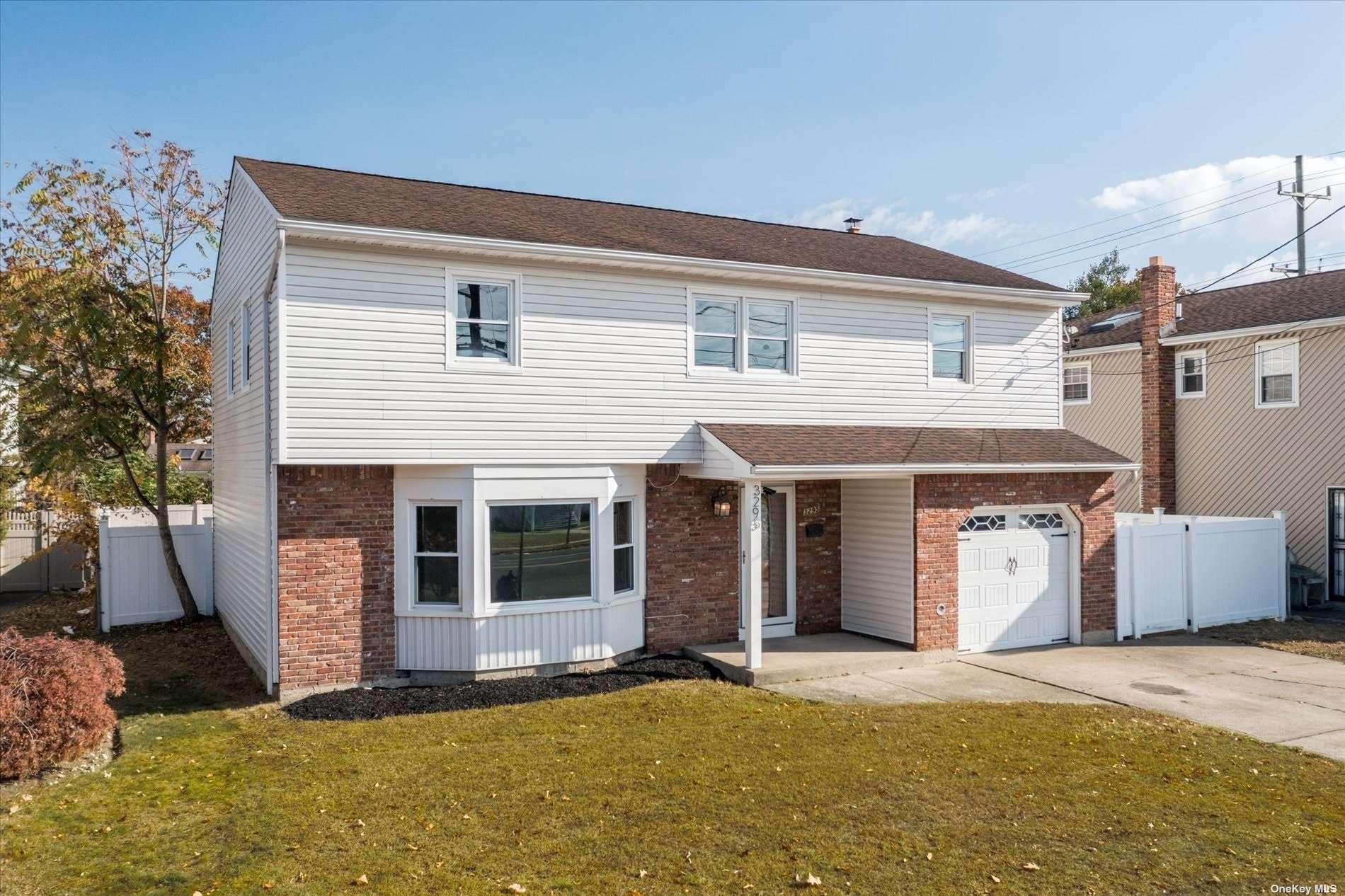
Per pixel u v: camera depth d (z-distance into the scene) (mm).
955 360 16156
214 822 7477
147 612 17781
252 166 14523
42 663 8828
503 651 12422
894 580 14602
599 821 7422
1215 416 22734
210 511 20062
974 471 13992
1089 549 15758
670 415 13516
